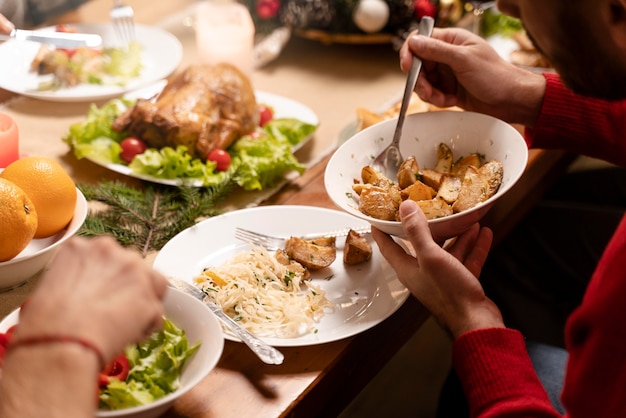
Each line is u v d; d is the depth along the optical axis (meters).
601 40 0.96
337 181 1.19
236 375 1.06
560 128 1.32
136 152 1.37
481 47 1.30
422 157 1.25
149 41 1.66
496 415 1.01
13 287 1.16
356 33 1.65
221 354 1.06
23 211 1.11
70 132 1.39
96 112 1.42
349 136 1.42
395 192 1.16
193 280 1.16
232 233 1.22
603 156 1.34
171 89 1.43
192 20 1.78
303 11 1.64
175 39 1.66
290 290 1.15
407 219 1.07
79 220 1.17
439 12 1.62
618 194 1.72
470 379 1.04
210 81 1.41
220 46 1.54
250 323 1.10
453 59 1.28
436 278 1.07
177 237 1.20
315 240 1.21
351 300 1.15
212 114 1.39
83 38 1.33
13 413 0.79
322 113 1.54
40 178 1.14
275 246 1.21
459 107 1.37
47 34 1.33
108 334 0.85
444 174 1.18
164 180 1.33
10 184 1.10
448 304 1.08
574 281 1.64
